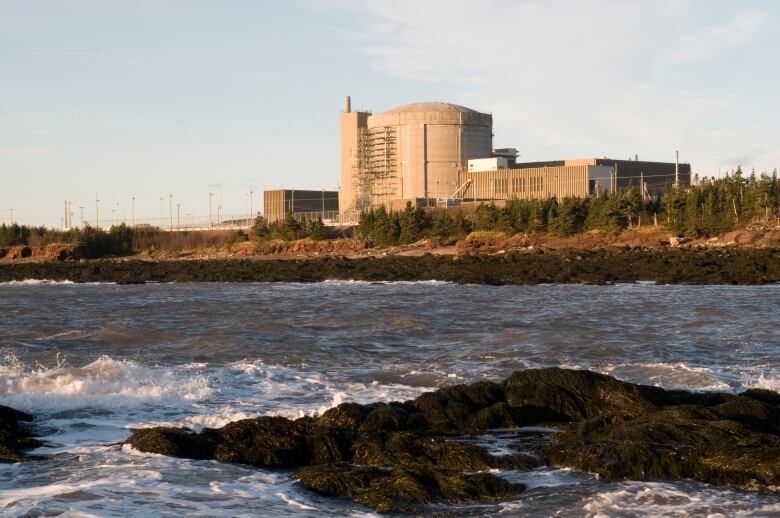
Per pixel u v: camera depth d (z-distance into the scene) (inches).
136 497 842.2
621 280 4148.6
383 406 1123.9
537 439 1059.3
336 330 2236.7
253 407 1250.6
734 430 948.6
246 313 2819.9
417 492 832.9
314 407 1246.3
